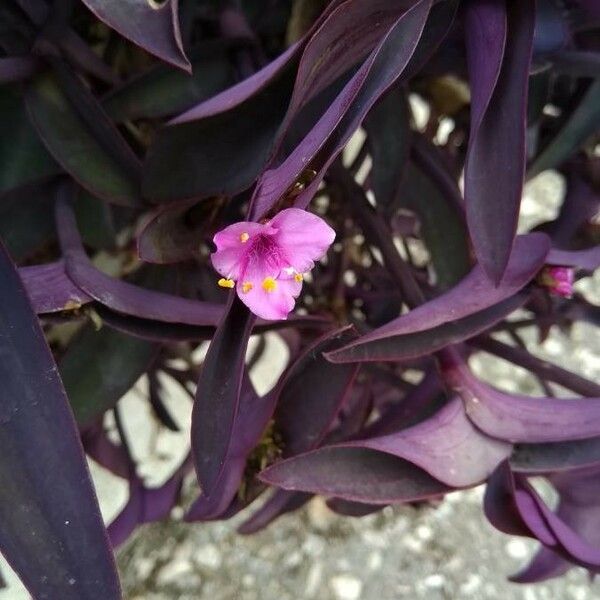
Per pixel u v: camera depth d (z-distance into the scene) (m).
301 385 0.18
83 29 0.21
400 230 0.26
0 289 0.14
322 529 0.33
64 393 0.14
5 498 0.14
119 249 0.21
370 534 0.33
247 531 0.20
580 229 0.22
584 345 0.41
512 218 0.14
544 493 0.35
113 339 0.18
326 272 0.26
